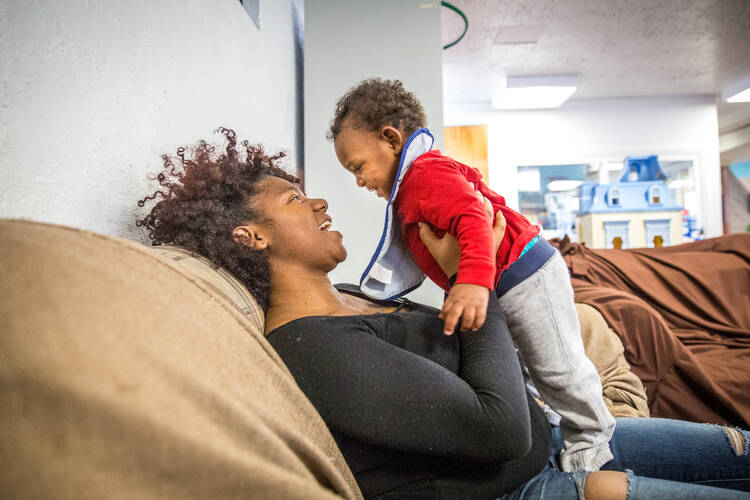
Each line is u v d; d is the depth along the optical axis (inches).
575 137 210.4
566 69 176.7
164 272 20.3
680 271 86.0
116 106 30.3
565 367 35.9
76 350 13.9
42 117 23.4
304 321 29.0
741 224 322.3
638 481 28.2
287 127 84.8
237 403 17.3
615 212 178.2
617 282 87.1
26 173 22.2
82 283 15.5
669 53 163.8
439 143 89.2
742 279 83.7
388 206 37.5
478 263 29.8
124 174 31.3
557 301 36.3
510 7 132.1
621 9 134.3
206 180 33.9
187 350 17.3
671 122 208.4
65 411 13.3
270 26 73.0
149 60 34.9
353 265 87.0
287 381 23.2
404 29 89.8
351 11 89.8
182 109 40.7
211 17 48.1
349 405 25.5
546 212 213.0
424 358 28.0
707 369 61.4
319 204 37.0
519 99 195.2
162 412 14.4
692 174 212.1
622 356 60.1
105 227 28.9
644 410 53.7
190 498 14.7
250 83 61.7
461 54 162.7
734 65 174.7
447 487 27.9
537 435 31.7
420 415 25.2
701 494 26.6
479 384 27.8
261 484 16.1
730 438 33.0
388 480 28.0
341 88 89.4
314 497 17.7
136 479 13.8
